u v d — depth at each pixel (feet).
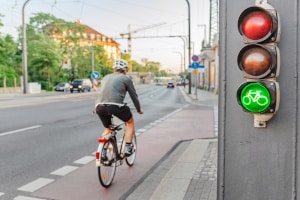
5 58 159.84
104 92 16.69
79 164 20.53
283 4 6.66
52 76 197.36
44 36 184.75
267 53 6.39
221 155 7.21
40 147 25.48
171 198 14.11
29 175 18.08
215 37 131.34
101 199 14.61
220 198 7.23
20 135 30.73
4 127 35.81
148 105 73.72
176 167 19.38
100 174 15.64
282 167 6.75
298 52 6.58
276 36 6.49
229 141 7.14
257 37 6.53
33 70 187.73
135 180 17.44
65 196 14.89
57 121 41.68
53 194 15.12
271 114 6.59
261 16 6.48
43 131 33.27
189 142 28.60
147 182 17.25
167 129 35.94
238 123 7.06
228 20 7.09
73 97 109.19
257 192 6.95
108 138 16.29
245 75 6.62
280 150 6.75
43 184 16.53
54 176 17.95
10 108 61.77
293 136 6.64
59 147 25.57
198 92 150.00
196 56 91.86
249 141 6.98
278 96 6.50
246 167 7.02
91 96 116.98
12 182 16.80
